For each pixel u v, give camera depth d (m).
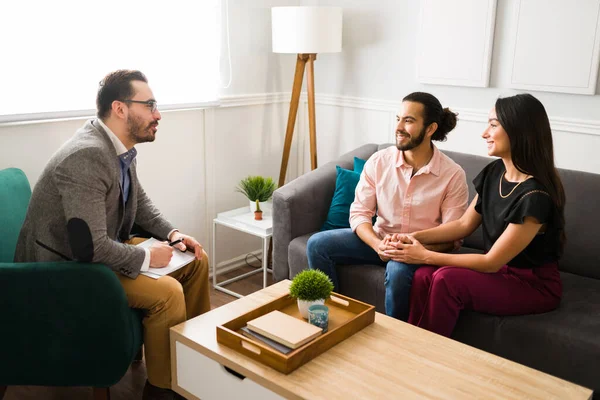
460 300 2.04
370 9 3.25
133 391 2.18
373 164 2.51
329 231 2.49
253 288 3.20
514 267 2.09
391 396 1.45
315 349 1.61
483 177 2.23
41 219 1.91
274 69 3.49
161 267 2.05
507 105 2.04
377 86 3.33
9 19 2.35
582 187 2.40
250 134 3.44
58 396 2.14
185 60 2.99
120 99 2.02
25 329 1.81
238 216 3.13
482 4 2.82
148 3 2.79
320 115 3.63
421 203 2.37
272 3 3.38
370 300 2.37
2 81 2.38
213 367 1.67
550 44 2.69
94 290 1.78
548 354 1.92
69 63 2.56
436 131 2.36
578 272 2.39
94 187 1.87
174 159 3.05
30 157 2.46
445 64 3.01
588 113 2.69
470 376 1.55
